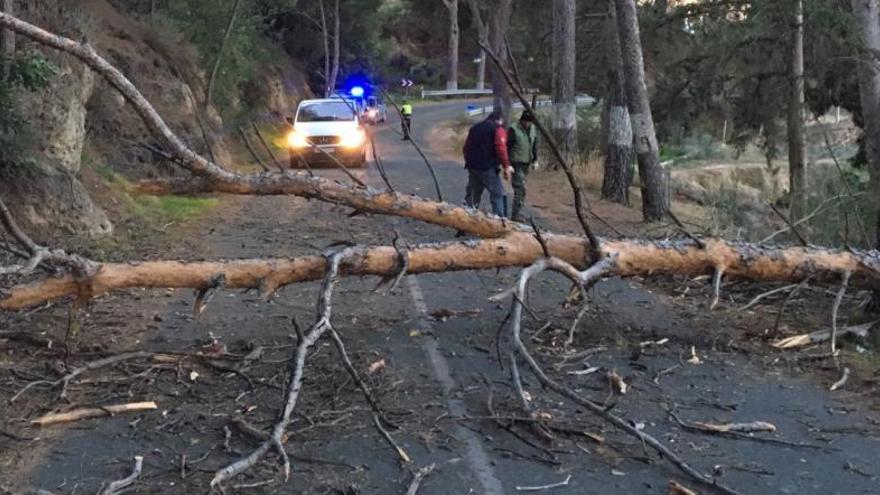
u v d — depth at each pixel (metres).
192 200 14.69
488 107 58.03
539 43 35.50
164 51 22.58
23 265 5.45
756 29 16.64
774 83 17.03
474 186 12.24
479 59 72.06
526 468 4.54
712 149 33.59
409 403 5.40
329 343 6.59
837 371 6.18
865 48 9.95
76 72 13.17
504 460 4.63
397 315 7.45
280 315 7.38
